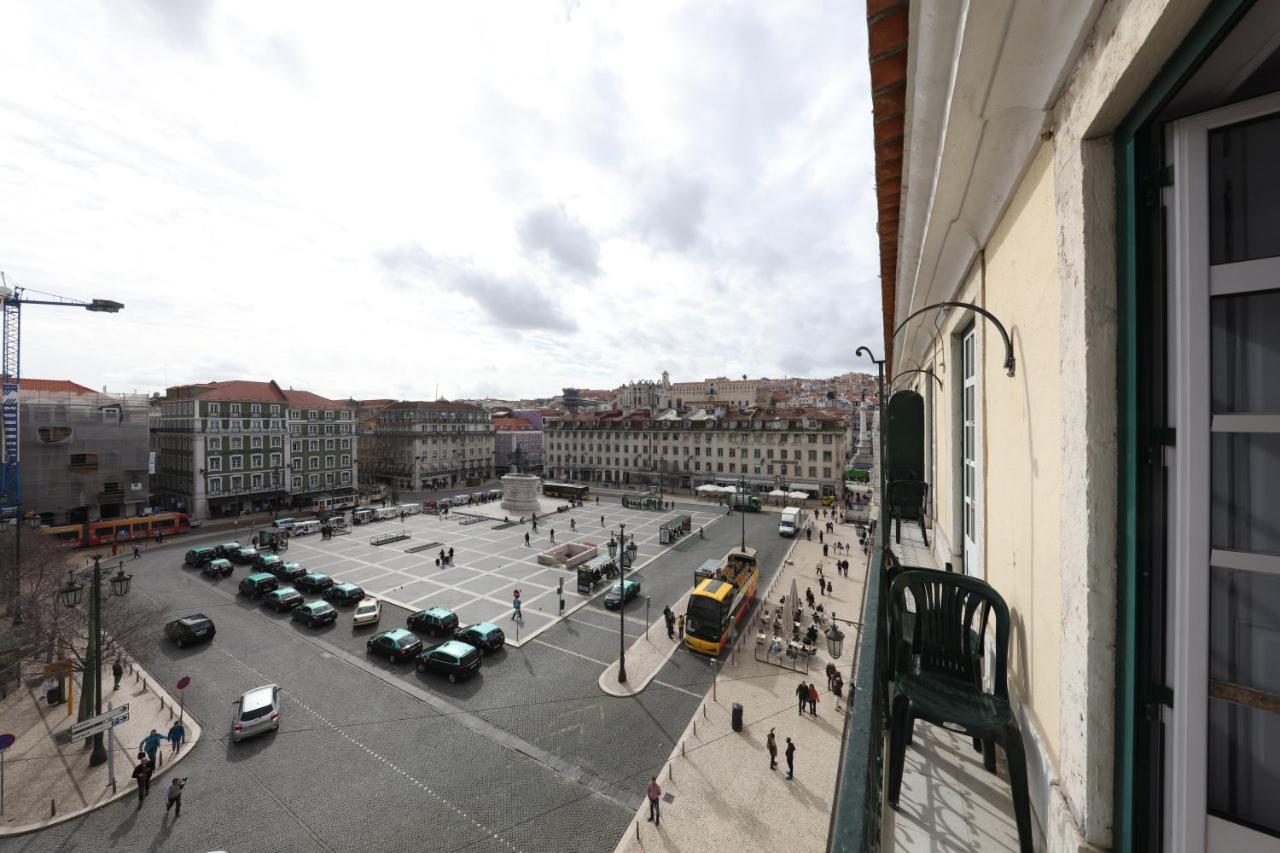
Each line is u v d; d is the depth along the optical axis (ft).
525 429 290.97
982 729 8.34
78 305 146.92
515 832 38.09
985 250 11.40
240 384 165.27
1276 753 4.49
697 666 63.67
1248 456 4.65
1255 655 4.61
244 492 157.48
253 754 46.96
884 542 12.99
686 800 41.11
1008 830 8.45
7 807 40.73
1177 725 4.99
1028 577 8.55
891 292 21.38
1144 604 5.28
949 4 5.90
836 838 4.45
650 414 239.50
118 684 59.36
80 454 131.54
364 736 49.62
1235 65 4.36
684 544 124.67
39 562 82.69
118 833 38.19
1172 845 5.03
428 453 223.71
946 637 10.07
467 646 61.87
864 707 6.50
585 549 112.16
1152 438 5.24
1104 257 5.60
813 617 75.15
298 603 83.25
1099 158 5.63
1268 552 4.52
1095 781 5.67
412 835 37.83
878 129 11.03
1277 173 4.46
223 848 36.94
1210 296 4.82
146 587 93.71
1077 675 5.90
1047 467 7.52
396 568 104.88
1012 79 6.29
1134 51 4.47
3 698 56.39
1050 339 7.29
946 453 18.69
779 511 167.12
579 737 49.47
